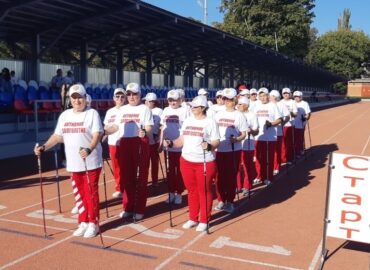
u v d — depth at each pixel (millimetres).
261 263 5480
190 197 6656
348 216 5270
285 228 6832
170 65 30281
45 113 15359
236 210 7770
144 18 18672
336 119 32062
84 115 6160
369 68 91625
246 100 8516
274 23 49562
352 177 5234
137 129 6992
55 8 15688
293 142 12516
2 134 13164
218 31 22938
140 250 5797
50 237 6219
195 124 6477
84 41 21891
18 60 18312
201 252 5777
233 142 7324
